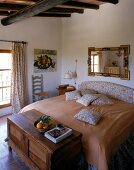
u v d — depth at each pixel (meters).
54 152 1.91
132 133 2.79
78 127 2.48
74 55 5.20
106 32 4.29
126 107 3.44
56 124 2.54
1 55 4.45
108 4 4.15
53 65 5.48
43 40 5.10
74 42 5.14
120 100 3.99
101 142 2.13
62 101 3.83
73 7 4.19
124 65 3.99
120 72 4.09
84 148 2.26
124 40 3.96
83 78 5.00
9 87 4.81
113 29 4.13
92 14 4.54
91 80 4.77
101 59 4.45
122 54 4.01
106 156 2.06
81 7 4.02
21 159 2.58
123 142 2.49
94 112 2.83
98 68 4.55
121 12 3.94
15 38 4.46
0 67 4.46
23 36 4.62
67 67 5.50
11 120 2.69
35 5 3.04
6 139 3.16
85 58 4.87
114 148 2.26
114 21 4.09
